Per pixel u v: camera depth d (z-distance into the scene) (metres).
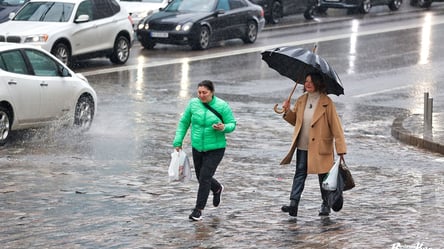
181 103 40.66
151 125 35.22
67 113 33.00
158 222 20.30
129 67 51.25
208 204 22.36
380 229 19.86
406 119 37.28
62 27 48.53
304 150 20.73
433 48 59.94
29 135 32.66
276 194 23.72
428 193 24.06
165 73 49.34
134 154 29.36
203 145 20.59
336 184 20.08
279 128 35.56
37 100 31.62
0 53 30.67
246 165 27.98
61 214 20.88
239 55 56.59
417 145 32.41
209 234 19.27
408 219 20.88
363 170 27.56
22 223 19.97
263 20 62.69
